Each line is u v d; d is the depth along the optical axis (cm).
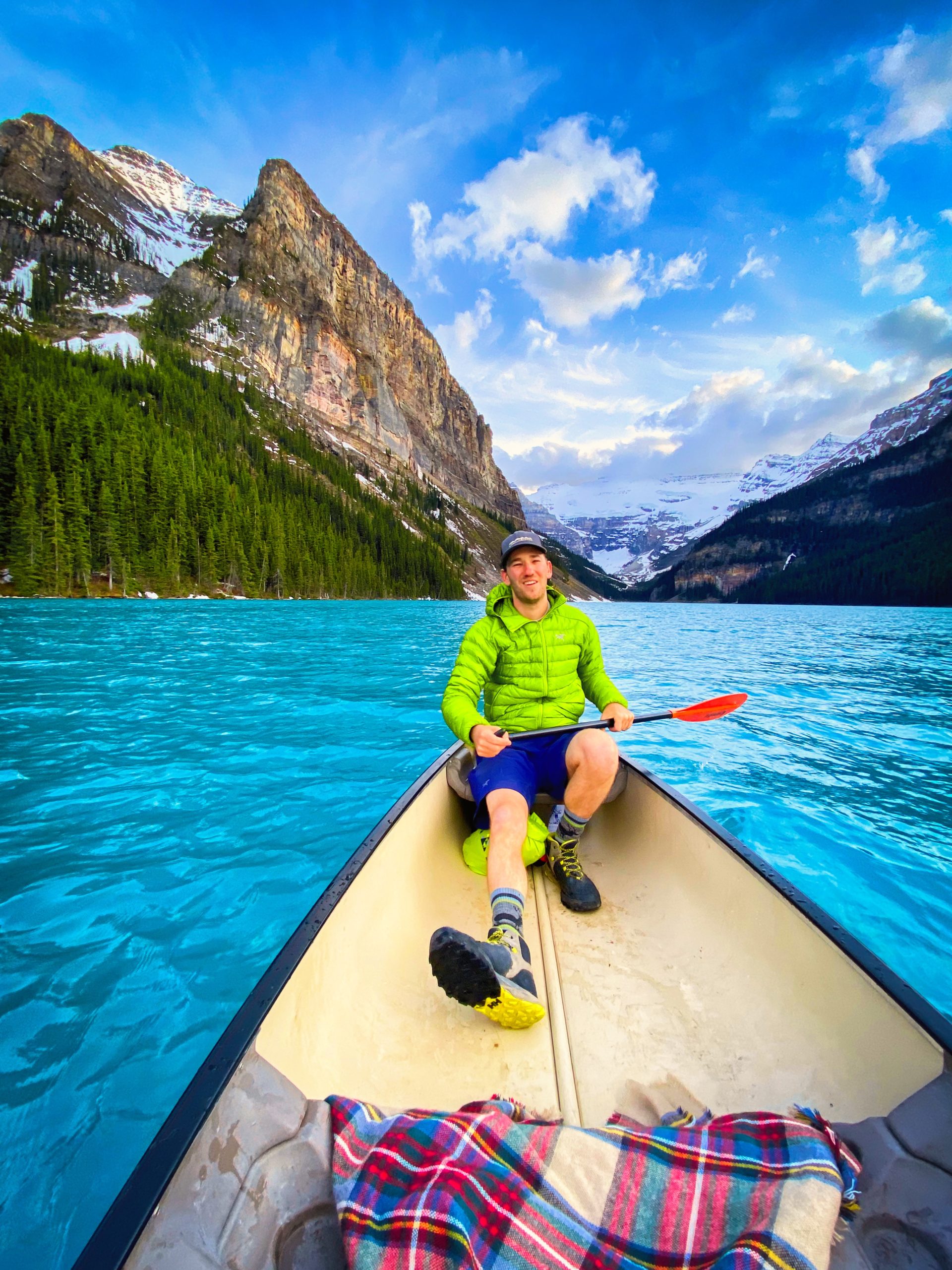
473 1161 86
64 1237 136
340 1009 136
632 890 213
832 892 298
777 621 3709
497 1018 143
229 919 266
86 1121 166
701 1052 140
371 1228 77
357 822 371
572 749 206
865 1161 90
